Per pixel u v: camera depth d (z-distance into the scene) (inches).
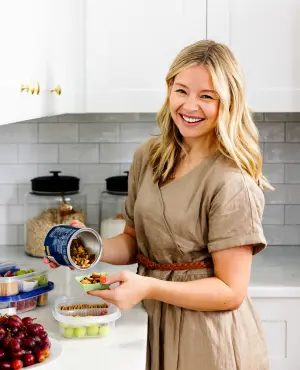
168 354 93.1
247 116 94.0
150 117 137.1
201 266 93.6
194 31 119.8
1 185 137.8
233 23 119.7
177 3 119.3
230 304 90.8
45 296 97.7
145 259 97.5
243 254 91.0
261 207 92.0
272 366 117.0
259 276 121.0
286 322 116.2
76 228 88.2
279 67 120.5
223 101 89.5
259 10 119.5
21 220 138.6
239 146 92.1
